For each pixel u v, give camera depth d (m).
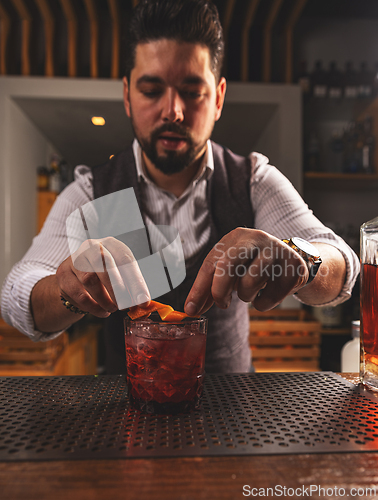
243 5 2.40
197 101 0.93
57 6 2.43
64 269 0.62
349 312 2.31
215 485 0.31
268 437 0.40
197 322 0.48
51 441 0.39
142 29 0.88
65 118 2.52
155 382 0.46
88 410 0.48
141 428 0.42
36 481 0.32
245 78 2.38
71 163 3.46
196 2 0.86
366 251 0.56
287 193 1.14
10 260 2.26
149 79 0.90
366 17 2.62
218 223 1.15
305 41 2.62
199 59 0.89
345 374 0.64
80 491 0.30
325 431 0.41
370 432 0.41
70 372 2.29
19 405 0.49
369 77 2.46
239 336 1.16
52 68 2.33
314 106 2.45
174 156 0.98
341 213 2.70
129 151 1.19
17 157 2.37
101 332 3.35
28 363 1.71
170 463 0.35
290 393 0.54
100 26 2.45
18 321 0.89
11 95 2.23
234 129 2.66
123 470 0.34
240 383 0.59
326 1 2.45
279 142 2.30
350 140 2.60
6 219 2.24
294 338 1.94
